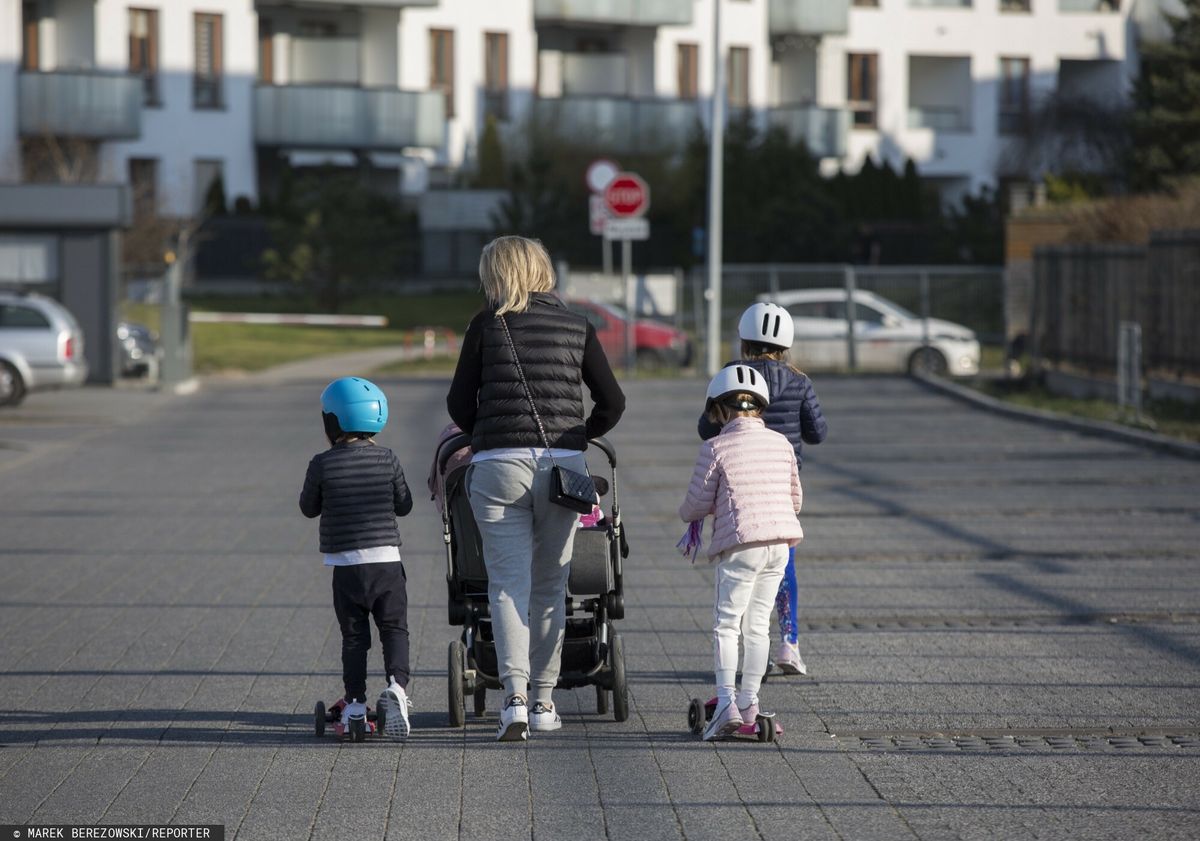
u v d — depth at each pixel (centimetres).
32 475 6003
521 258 2416
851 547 4247
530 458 2344
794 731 2461
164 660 2977
